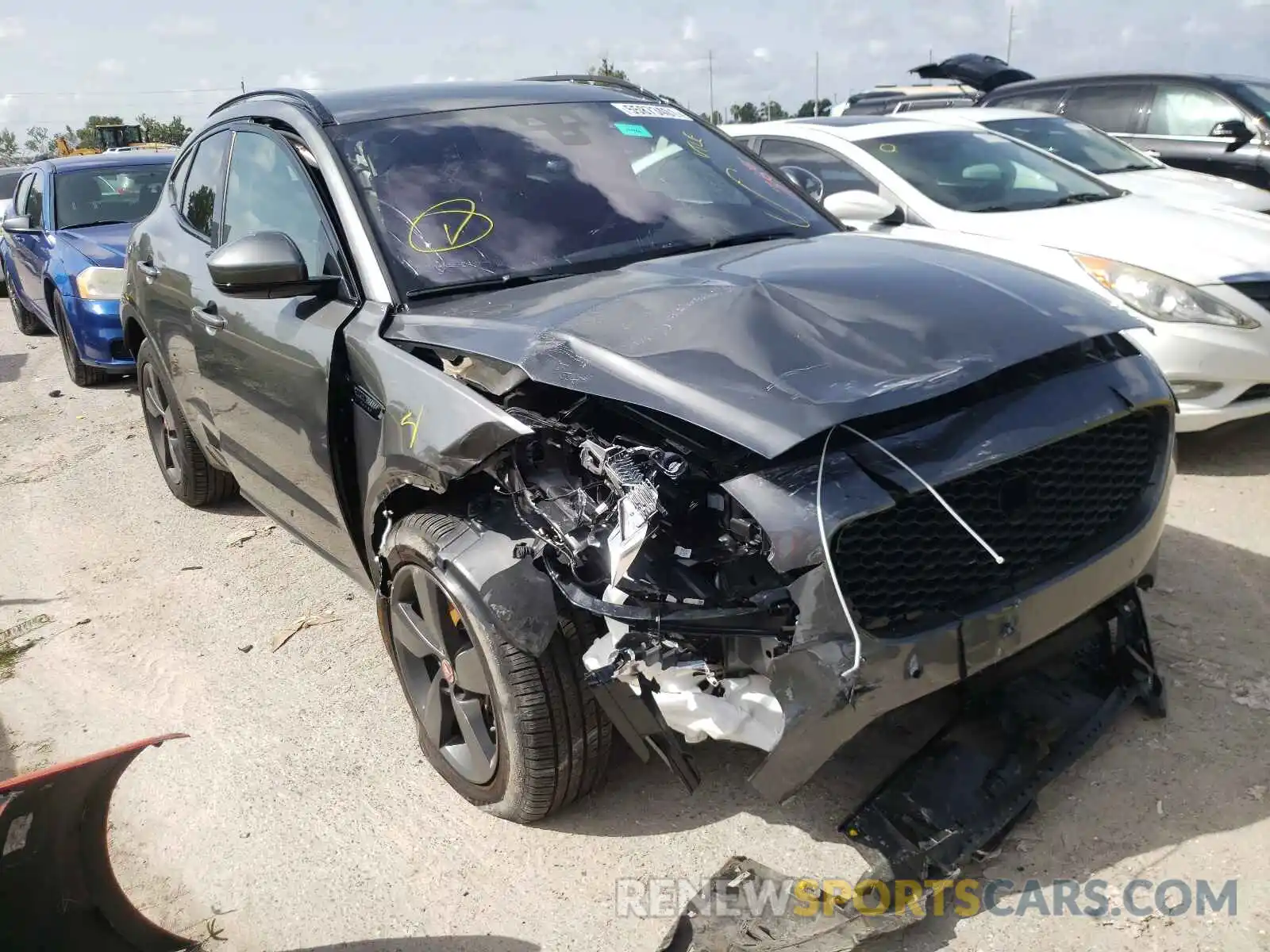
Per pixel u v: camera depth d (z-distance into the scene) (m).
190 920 2.56
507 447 2.38
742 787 2.76
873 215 4.74
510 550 2.43
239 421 3.73
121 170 8.98
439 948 2.39
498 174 3.32
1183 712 2.87
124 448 6.51
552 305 2.65
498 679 2.46
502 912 2.47
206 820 2.92
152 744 2.10
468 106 3.61
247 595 4.30
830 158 5.97
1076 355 2.54
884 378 2.15
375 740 3.21
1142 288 4.47
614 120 3.76
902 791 2.39
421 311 2.86
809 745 2.11
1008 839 2.48
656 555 2.19
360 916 2.51
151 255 4.57
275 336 3.24
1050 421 2.30
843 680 2.04
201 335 3.87
